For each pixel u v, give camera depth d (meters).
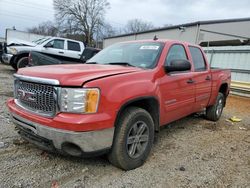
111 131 2.82
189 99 4.46
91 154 2.76
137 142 3.26
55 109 2.68
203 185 3.02
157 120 3.66
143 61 3.79
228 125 6.00
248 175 3.36
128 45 4.40
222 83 6.00
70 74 2.73
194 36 20.75
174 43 4.27
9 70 13.20
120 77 3.01
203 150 4.14
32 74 2.95
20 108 3.09
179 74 4.08
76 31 59.22
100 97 2.70
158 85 3.53
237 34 20.98
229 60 13.03
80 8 58.69
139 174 3.13
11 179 2.79
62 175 2.96
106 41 35.97
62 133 2.60
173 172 3.27
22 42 12.27
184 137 4.74
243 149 4.34
